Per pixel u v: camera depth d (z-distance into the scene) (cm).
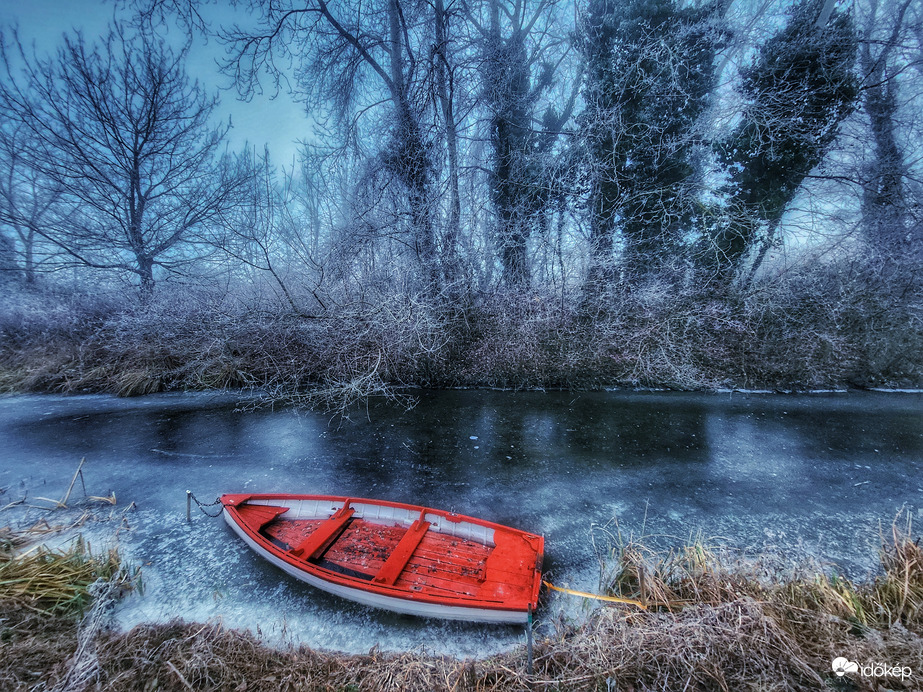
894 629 277
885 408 786
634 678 250
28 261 1104
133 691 246
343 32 1047
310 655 282
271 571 380
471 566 354
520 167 1047
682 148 948
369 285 934
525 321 941
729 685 242
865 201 978
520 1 1174
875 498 488
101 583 336
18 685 248
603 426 714
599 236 967
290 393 903
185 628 302
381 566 365
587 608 328
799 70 912
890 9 1031
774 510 467
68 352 1015
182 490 524
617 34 970
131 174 1138
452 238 989
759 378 919
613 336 943
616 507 478
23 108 1059
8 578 326
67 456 619
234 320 948
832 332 921
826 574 354
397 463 592
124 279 1086
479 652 293
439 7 995
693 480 534
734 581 324
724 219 924
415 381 975
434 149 1021
